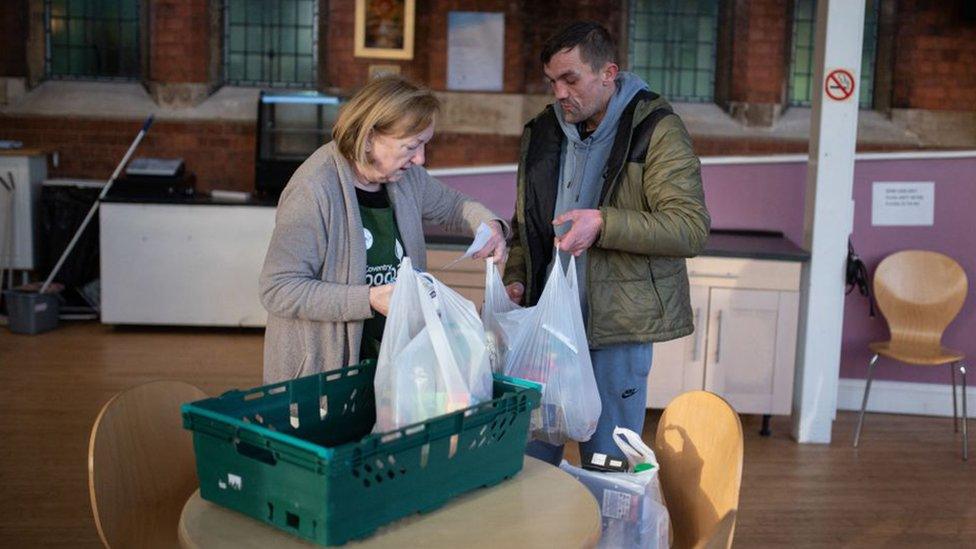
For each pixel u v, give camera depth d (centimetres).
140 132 657
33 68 721
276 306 218
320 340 223
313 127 666
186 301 639
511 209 538
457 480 185
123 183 638
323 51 729
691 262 466
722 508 196
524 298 294
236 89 731
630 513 207
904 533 368
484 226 244
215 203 632
